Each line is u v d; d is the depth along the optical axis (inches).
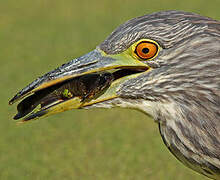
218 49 242.4
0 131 602.2
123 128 592.4
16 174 502.6
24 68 814.5
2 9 1199.6
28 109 283.6
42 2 1234.0
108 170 499.2
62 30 1022.4
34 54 885.8
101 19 1075.9
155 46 251.3
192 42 244.7
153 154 525.0
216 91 244.1
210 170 260.1
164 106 255.9
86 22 1063.6
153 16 255.0
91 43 922.7
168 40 247.8
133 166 502.9
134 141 557.3
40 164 521.0
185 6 1099.3
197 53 244.2
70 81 277.0
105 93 269.6
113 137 571.2
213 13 1030.4
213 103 245.3
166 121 257.1
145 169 495.5
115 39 263.0
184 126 252.5
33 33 1018.1
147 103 261.7
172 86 251.0
